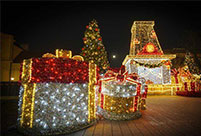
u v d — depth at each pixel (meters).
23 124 3.02
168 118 4.00
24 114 3.06
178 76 12.43
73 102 3.17
